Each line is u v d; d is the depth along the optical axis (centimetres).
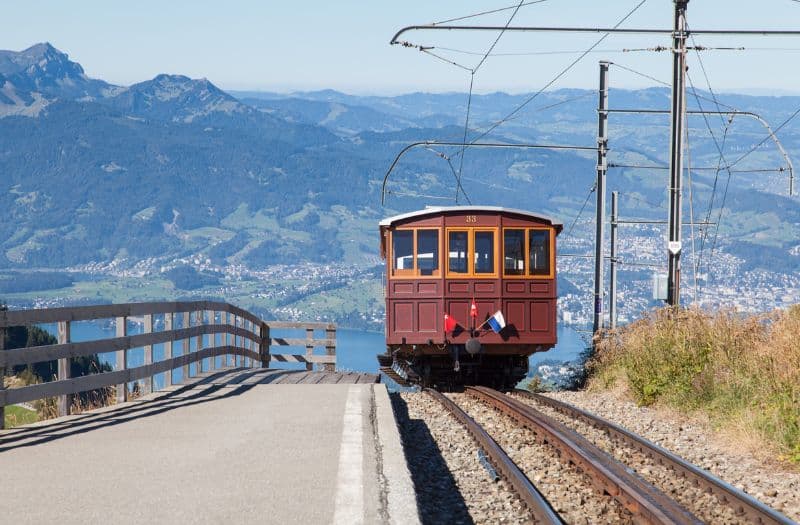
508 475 1012
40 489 793
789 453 1143
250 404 1390
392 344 2217
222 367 2073
